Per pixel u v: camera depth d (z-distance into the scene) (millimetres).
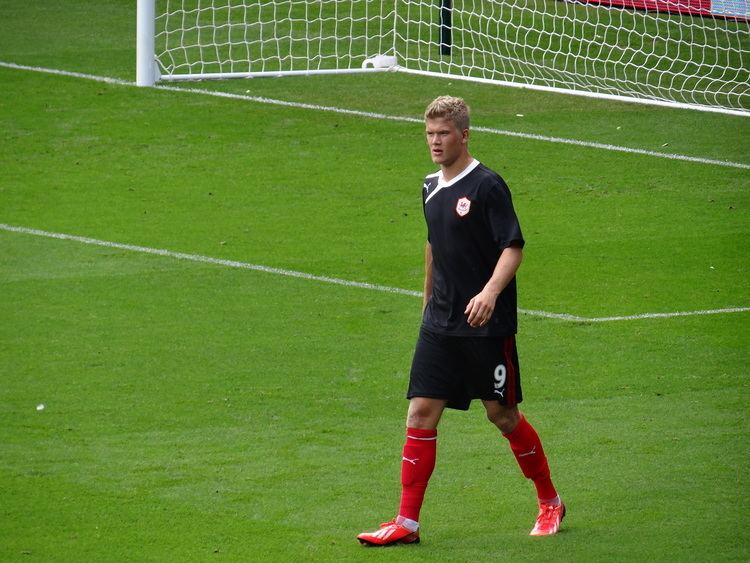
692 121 50531
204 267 34250
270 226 37969
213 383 26359
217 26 63688
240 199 40562
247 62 58000
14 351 28016
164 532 19562
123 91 52844
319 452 22984
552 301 32062
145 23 53031
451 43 60375
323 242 36562
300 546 19109
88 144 46094
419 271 34281
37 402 25172
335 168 43969
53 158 44500
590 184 42656
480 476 22109
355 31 63156
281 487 21422
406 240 36875
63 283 32750
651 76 58062
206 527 19781
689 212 39688
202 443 23312
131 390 25906
